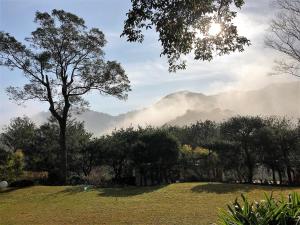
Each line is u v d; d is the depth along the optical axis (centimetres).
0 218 1969
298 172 3400
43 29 3806
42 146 4747
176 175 3619
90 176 3878
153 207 2033
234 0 1066
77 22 3838
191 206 2003
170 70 1208
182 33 1088
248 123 3609
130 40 1070
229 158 3684
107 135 4222
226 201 2119
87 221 1730
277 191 2438
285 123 3684
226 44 1138
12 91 3984
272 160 3431
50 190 3025
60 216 1912
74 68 4006
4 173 3400
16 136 4997
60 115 4403
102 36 3938
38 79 3931
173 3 1028
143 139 3459
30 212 2123
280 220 605
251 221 614
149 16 1050
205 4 1041
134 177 3622
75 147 4428
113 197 2511
